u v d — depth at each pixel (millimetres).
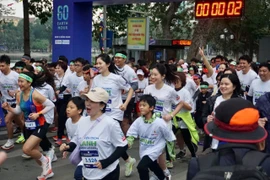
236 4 11555
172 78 6312
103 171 3844
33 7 16328
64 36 12172
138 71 9750
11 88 8055
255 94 6418
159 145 5047
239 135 1936
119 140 3795
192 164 2018
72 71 8500
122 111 6145
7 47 20766
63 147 3998
